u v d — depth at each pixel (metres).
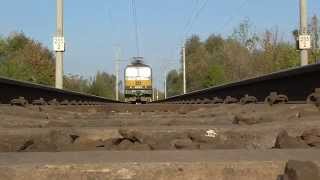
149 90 40.16
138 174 2.22
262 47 52.12
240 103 9.20
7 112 6.37
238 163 2.25
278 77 8.81
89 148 3.49
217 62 80.00
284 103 7.11
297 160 2.14
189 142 3.44
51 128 3.92
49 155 2.46
